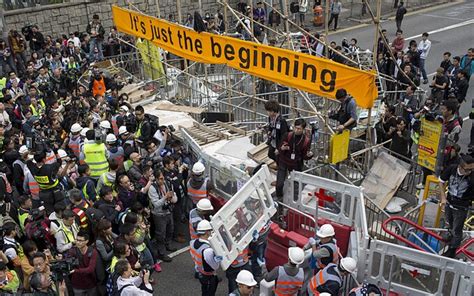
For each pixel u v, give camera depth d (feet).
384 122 37.06
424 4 97.45
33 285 21.79
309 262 23.99
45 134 40.42
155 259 29.84
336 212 28.50
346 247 27.68
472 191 24.59
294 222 29.71
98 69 54.03
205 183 30.40
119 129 36.14
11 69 63.26
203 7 86.12
